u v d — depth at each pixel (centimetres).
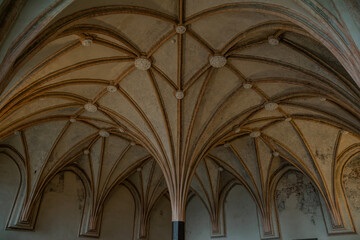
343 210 1667
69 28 912
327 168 1720
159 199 2212
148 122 1467
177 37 1162
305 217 1795
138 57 1206
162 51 1217
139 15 1051
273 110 1548
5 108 1034
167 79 1317
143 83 1346
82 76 1263
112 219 1969
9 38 579
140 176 2098
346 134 1609
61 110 1473
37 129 1567
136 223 2094
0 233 1481
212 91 1400
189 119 1443
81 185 1891
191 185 2234
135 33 1129
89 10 885
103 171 1869
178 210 1384
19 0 588
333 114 1440
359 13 601
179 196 1410
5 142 1580
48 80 1137
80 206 1844
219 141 1611
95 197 1869
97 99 1417
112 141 1780
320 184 1736
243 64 1295
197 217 2322
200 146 1512
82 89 1351
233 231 2073
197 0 1015
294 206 1862
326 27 688
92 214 1845
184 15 1074
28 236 1576
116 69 1284
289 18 840
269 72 1320
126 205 2083
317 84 1227
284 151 1811
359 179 1689
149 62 1227
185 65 1284
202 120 1472
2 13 563
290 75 1283
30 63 970
